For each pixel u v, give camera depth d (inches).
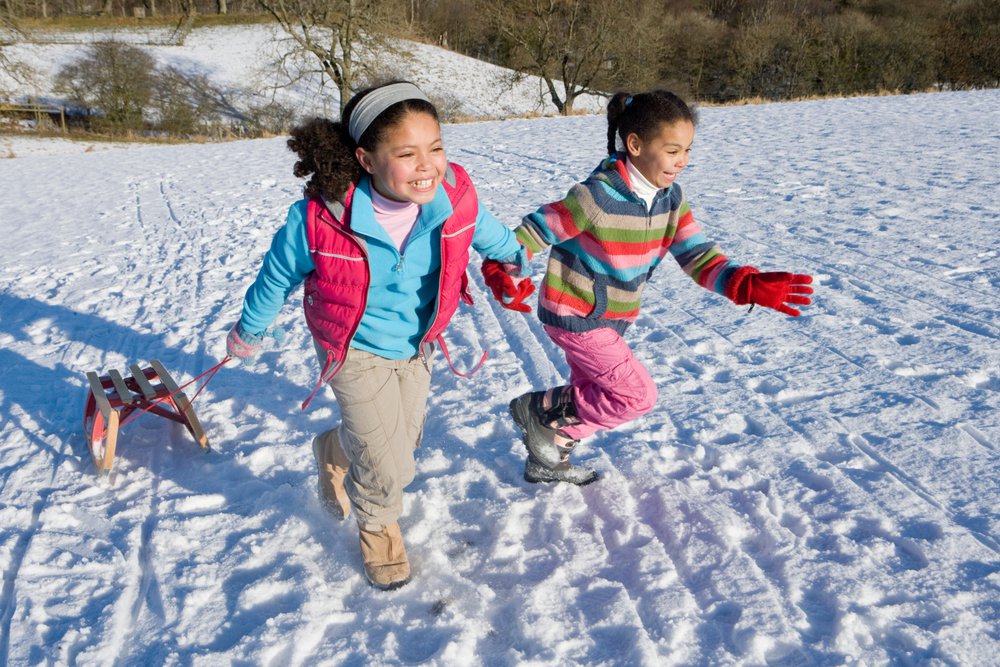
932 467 130.2
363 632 102.5
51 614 107.9
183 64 1619.1
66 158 821.9
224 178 561.0
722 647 95.9
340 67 1328.7
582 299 114.7
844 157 448.5
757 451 138.2
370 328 105.2
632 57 1496.1
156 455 150.8
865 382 163.2
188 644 101.0
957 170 383.2
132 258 324.5
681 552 114.2
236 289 269.1
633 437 146.4
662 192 112.6
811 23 1660.9
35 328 236.5
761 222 303.6
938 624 97.3
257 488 136.9
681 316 208.8
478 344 201.0
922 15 1715.1
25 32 1373.0
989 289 213.6
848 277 230.2
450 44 2034.9
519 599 105.7
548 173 471.2
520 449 145.9
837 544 112.7
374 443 106.7
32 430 163.9
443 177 98.3
